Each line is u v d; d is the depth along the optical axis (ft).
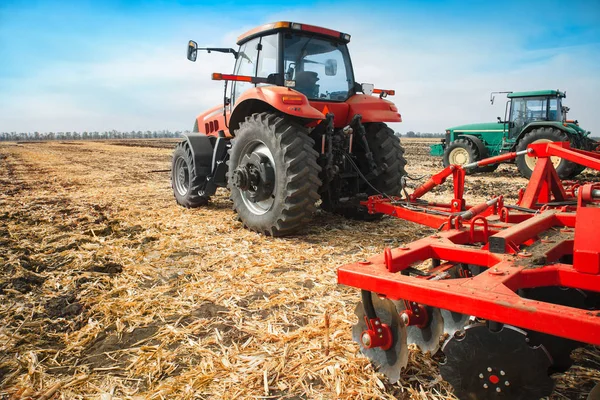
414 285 5.69
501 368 5.26
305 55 16.62
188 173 21.52
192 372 7.19
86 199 25.26
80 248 14.28
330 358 7.45
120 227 17.48
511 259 6.19
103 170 45.50
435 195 25.79
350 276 6.51
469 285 5.44
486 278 5.60
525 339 5.08
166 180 35.86
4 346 8.09
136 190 29.27
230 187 16.92
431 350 7.12
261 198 15.56
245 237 15.62
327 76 17.25
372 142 17.49
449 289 5.39
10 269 11.99
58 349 8.07
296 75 16.34
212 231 16.53
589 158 9.91
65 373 7.30
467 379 5.54
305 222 15.15
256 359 7.51
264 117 15.21
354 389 6.61
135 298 10.20
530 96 36.94
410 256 6.81
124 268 12.37
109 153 79.92
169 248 14.24
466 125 42.93
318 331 8.36
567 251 7.10
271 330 8.52
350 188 17.75
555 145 10.64
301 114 14.16
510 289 5.55
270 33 16.34
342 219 18.78
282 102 14.29
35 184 33.37
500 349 5.24
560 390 6.36
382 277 6.08
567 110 39.45
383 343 6.56
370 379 6.84
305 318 9.03
